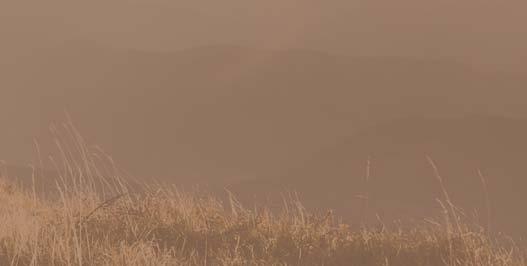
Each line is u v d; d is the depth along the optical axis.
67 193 36.09
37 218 33.56
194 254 31.44
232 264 29.58
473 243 32.16
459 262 30.77
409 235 34.06
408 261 31.80
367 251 32.38
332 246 32.88
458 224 33.41
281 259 31.22
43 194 39.34
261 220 35.12
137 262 27.33
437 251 32.25
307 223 35.34
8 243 27.59
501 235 32.97
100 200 36.88
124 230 33.16
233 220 36.06
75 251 26.81
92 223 33.59
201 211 36.25
